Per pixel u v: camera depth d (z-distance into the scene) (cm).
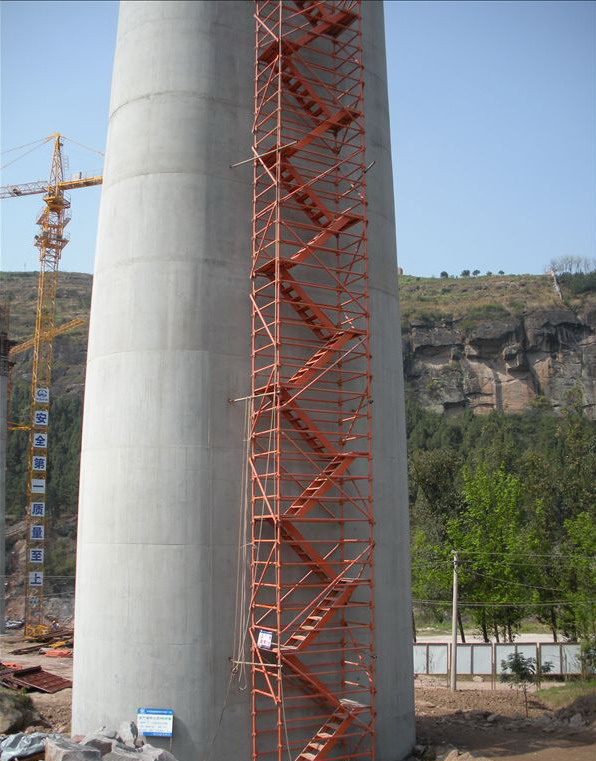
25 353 16750
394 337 2606
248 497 2172
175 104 2333
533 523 6931
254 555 2133
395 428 2534
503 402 17438
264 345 2283
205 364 2192
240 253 2298
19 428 8231
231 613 2095
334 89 2539
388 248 2645
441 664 4566
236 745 2039
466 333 18000
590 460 7781
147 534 2108
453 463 7794
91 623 2173
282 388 2150
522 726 2789
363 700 2239
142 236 2278
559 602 5059
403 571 2466
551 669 4509
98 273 2394
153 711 2017
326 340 2375
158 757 1753
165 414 2158
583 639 4484
